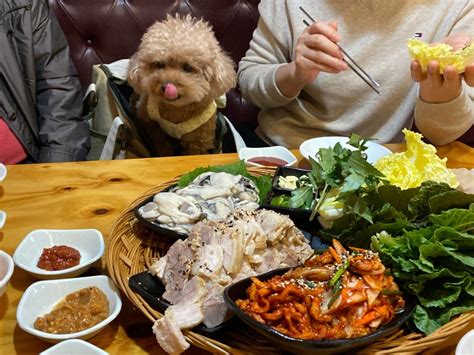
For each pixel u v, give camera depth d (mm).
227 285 475
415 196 533
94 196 682
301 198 629
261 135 1048
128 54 1220
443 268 466
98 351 416
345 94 942
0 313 485
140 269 543
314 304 433
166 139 1014
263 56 1008
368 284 447
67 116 1060
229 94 1275
